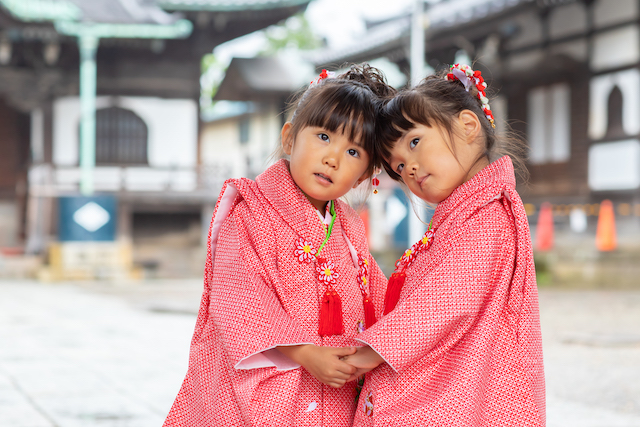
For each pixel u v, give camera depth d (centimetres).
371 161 197
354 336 195
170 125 1853
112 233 1457
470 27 1625
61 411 379
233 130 2355
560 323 780
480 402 170
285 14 1812
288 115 215
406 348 170
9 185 1962
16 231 1962
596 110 1570
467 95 193
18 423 353
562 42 1636
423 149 184
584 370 519
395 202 1323
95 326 754
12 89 1781
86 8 1744
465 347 172
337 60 1964
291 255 190
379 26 1961
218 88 2062
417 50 1071
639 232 1441
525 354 176
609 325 764
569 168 1617
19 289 1220
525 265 179
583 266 1255
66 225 1427
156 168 1781
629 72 1492
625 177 1502
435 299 173
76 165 1800
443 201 189
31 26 1634
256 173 1838
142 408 387
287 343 174
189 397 200
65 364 528
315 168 187
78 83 1812
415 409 170
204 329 200
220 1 1750
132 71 1836
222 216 200
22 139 1978
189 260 1692
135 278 1474
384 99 198
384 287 222
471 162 189
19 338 662
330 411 188
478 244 177
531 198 1680
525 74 1680
